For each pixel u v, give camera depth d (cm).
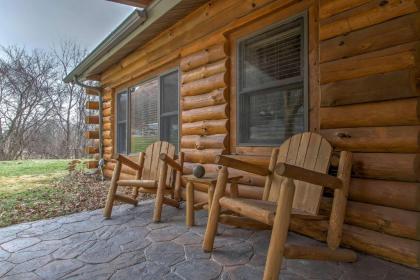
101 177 630
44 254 218
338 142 225
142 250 222
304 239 242
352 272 182
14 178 631
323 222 230
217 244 232
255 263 197
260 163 294
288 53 280
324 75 232
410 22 187
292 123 279
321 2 237
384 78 198
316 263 196
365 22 209
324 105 232
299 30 271
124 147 600
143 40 471
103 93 661
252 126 318
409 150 189
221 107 340
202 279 176
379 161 201
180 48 406
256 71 310
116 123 614
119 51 515
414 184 186
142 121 520
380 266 189
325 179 189
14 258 212
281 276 179
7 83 1192
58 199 417
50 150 1280
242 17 313
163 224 290
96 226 286
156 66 457
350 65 216
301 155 236
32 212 345
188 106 394
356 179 215
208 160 357
